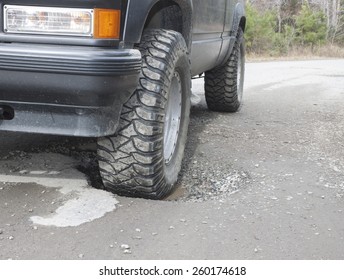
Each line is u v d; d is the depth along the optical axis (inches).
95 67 98.8
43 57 98.9
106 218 111.0
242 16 223.5
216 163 157.4
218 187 138.6
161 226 109.1
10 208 113.5
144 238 103.5
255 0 1470.2
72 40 101.5
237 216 116.2
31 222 107.4
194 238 104.6
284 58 904.9
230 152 169.5
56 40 101.7
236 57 228.7
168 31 125.4
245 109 257.1
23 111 106.9
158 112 114.9
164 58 117.1
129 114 113.8
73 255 95.9
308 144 184.1
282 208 122.3
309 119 232.5
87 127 106.7
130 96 113.6
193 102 267.1
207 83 230.7
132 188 121.1
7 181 128.0
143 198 124.3
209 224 111.3
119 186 121.2
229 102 235.6
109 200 119.7
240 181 142.4
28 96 103.6
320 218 117.5
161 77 115.5
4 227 104.9
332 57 1055.6
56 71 99.3
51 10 101.2
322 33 1261.1
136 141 114.0
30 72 100.0
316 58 943.7
